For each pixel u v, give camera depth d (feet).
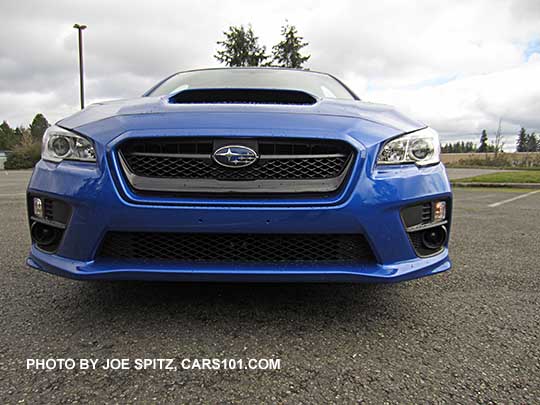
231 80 8.18
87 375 3.87
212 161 4.65
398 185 4.81
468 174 53.67
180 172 4.67
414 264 4.91
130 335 4.73
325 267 4.67
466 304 5.86
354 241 4.80
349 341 4.66
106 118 5.03
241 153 4.62
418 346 4.56
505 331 4.97
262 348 4.46
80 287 6.36
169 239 4.75
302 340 4.66
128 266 4.62
